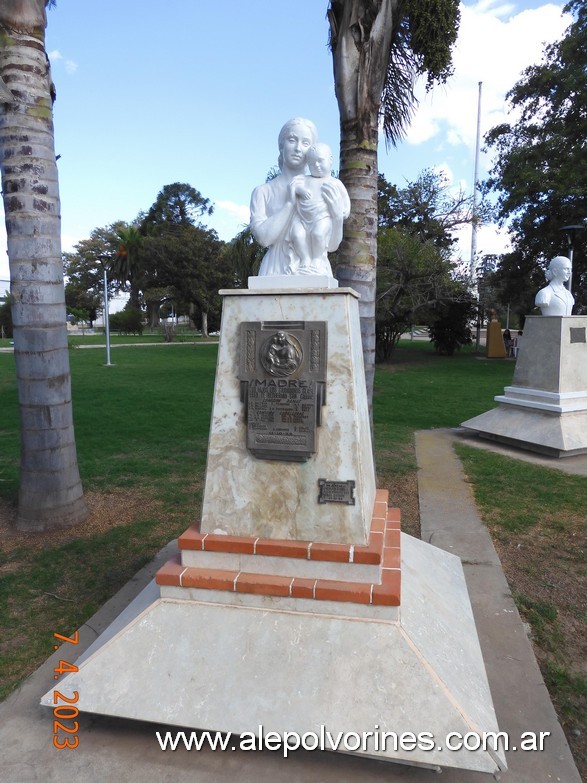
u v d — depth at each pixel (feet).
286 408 8.46
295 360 8.40
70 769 7.39
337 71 16.72
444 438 27.71
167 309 175.94
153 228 153.79
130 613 9.18
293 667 7.68
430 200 67.15
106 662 8.19
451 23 18.44
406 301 59.82
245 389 8.68
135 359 73.51
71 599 11.98
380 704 7.26
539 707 8.52
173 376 53.36
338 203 9.19
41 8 14.51
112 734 8.00
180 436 27.63
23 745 7.83
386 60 16.55
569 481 20.24
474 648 9.01
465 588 11.33
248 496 8.75
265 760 7.51
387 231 59.98
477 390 45.29
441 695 7.24
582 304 72.33
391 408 36.63
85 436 27.48
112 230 190.80
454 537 15.14
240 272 51.75
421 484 19.98
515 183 62.75
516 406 26.53
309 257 9.39
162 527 15.84
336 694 7.39
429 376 55.83
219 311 141.69
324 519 8.47
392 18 16.75
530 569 13.34
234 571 8.63
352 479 8.36
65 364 15.78
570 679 9.32
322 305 8.42
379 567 8.09
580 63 57.93
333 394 8.40
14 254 14.87
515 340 81.00
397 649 7.63
